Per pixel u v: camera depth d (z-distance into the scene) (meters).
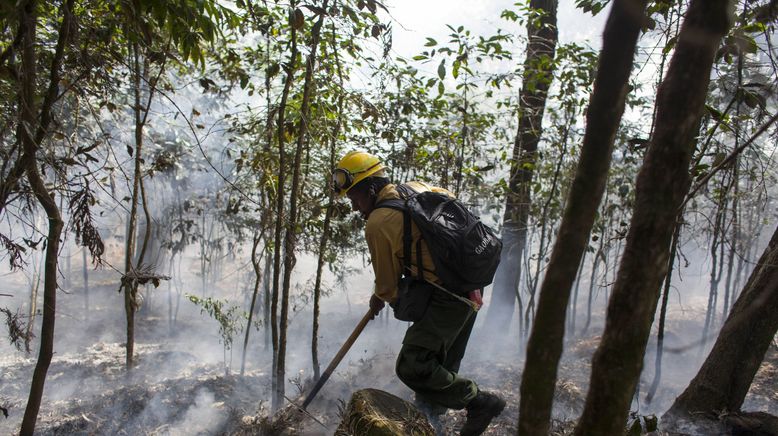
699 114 1.31
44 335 3.07
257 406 4.42
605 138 1.29
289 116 4.39
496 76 5.58
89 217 3.16
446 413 3.95
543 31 6.45
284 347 4.09
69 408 4.50
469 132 5.84
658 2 3.16
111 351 6.93
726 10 1.26
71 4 2.93
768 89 3.09
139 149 4.66
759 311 3.51
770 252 3.57
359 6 3.52
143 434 3.97
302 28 3.87
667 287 4.11
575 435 1.48
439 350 3.34
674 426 3.59
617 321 1.40
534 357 1.39
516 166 6.31
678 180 1.33
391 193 3.46
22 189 3.23
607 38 1.25
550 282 1.36
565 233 1.34
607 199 6.45
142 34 3.46
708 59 1.28
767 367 5.11
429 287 3.34
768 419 3.39
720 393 3.59
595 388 1.43
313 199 4.73
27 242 3.22
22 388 5.18
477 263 3.24
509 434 3.68
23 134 2.83
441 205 3.33
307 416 3.89
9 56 2.75
